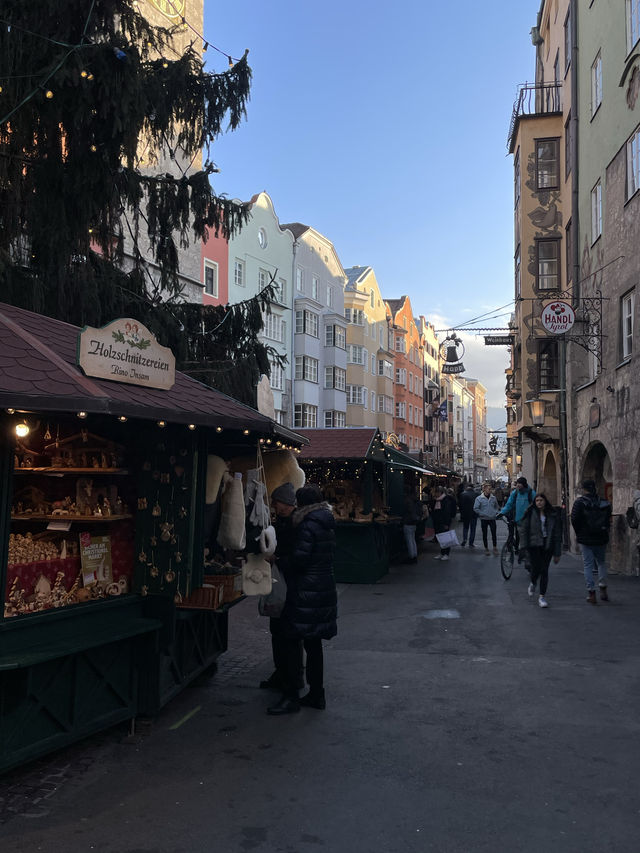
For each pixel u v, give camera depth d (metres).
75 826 3.75
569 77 22.00
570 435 19.52
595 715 5.61
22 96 7.58
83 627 4.68
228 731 5.23
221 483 5.98
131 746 4.91
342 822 3.81
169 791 4.19
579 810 3.96
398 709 5.77
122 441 5.51
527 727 5.34
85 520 5.10
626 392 14.62
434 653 7.72
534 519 10.62
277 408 38.59
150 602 5.25
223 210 11.12
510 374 41.09
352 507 13.86
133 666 5.12
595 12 17.94
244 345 12.62
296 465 7.51
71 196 8.31
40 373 4.20
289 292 40.06
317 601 5.62
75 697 4.52
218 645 6.73
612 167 16.17
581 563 16.52
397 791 4.20
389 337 59.41
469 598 11.49
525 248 24.00
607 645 8.04
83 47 7.47
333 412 43.97
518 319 26.88
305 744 4.96
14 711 4.09
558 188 23.83
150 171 17.84
